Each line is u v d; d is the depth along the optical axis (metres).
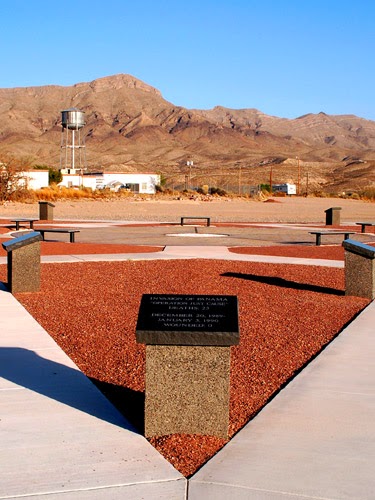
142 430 6.52
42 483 5.42
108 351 9.42
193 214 47.19
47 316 11.59
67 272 16.55
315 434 6.45
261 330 10.89
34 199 58.72
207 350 6.30
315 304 13.20
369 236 29.77
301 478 5.55
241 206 62.97
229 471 5.66
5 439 6.23
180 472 5.67
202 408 6.36
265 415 6.93
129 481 5.48
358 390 7.76
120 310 12.20
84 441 6.22
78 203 59.56
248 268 18.00
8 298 13.05
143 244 24.19
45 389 7.66
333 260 20.20
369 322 11.48
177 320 6.48
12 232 27.44
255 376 8.38
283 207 62.75
